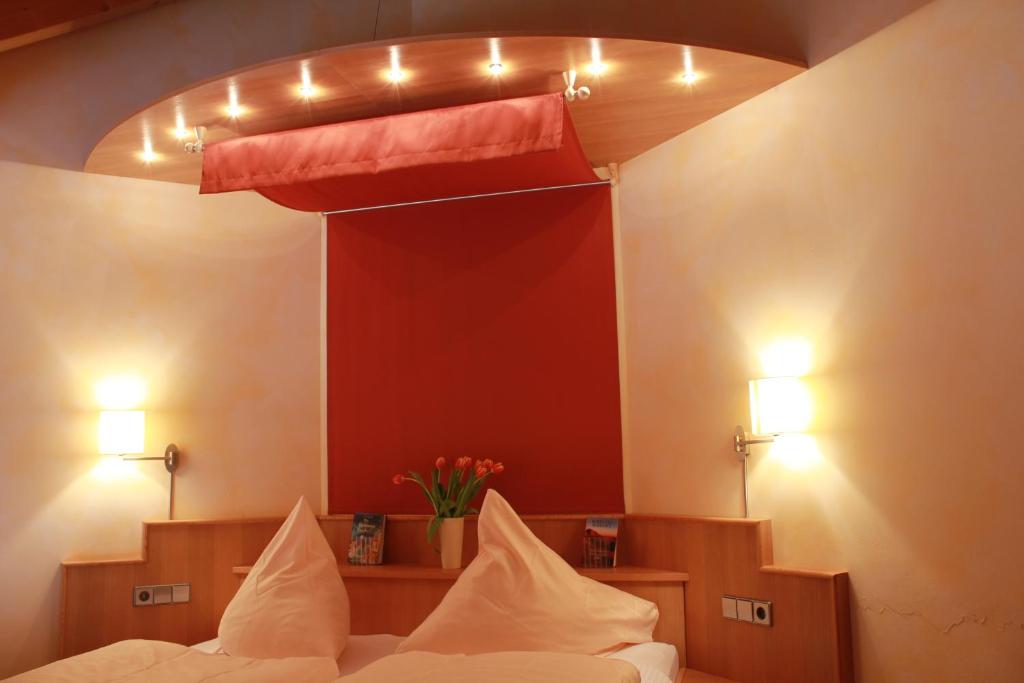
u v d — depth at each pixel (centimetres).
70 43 428
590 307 401
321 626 309
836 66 309
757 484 334
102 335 418
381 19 382
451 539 379
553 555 329
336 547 412
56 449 405
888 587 281
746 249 345
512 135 312
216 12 409
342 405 426
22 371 403
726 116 356
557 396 400
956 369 261
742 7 337
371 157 328
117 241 426
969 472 256
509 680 214
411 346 421
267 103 338
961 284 261
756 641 320
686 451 366
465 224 420
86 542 405
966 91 261
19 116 423
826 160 312
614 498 389
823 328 311
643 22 354
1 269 405
